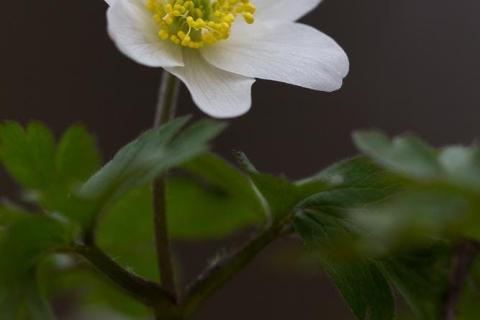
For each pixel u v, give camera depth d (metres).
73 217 0.18
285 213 0.19
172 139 0.18
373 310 0.19
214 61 0.20
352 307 0.19
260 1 0.21
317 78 0.20
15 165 0.22
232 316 0.33
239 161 0.19
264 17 0.21
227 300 0.33
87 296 0.24
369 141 0.17
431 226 0.16
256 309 0.33
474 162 0.17
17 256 0.18
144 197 0.23
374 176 0.19
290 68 0.20
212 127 0.18
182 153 0.18
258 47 0.21
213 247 0.33
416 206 0.16
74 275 0.23
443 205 0.16
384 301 0.19
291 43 0.21
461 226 0.16
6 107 0.34
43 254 0.18
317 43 0.21
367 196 0.19
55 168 0.22
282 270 0.23
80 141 0.23
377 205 0.19
